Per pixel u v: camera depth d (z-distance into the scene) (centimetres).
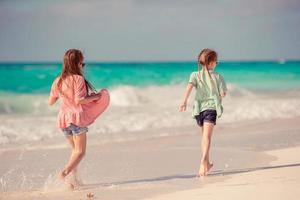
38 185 686
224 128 1298
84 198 601
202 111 746
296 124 1351
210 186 636
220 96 751
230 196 559
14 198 612
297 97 2438
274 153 884
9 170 793
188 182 675
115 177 730
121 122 1420
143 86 2947
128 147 1010
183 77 3803
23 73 3328
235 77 4003
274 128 1270
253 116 1576
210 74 749
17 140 1142
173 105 2034
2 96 2438
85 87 660
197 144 1041
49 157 914
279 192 565
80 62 666
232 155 882
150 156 898
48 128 1323
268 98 2375
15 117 1683
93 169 790
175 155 905
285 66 5972
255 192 571
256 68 5294
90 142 1088
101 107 670
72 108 657
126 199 587
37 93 2691
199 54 759
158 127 1344
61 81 659
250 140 1063
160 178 714
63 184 680
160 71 4231
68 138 676
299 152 885
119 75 3775
